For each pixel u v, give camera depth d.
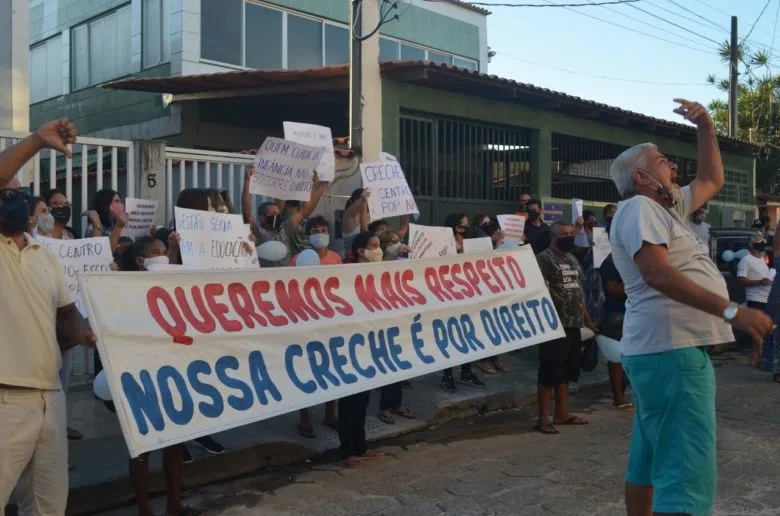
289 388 5.24
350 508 5.20
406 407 7.82
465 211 12.23
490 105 12.42
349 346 5.78
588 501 5.24
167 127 14.71
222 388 4.84
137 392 4.37
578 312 7.45
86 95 17.45
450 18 20.52
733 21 23.12
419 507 5.19
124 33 16.38
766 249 12.76
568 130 14.09
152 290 4.65
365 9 10.40
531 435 7.20
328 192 9.94
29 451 3.78
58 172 11.73
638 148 3.77
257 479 5.93
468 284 6.84
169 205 8.55
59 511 3.95
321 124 14.52
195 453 5.85
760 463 6.04
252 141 15.15
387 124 10.77
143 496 4.89
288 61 16.64
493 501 5.27
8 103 9.35
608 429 7.38
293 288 5.56
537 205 10.72
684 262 3.49
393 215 8.41
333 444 6.77
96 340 4.24
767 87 31.83
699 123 4.13
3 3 9.32
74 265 5.78
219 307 5.02
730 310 3.10
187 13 14.87
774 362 9.52
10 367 3.69
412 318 6.28
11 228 3.79
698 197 4.02
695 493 3.36
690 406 3.39
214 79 11.92
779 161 28.91
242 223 6.37
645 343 3.49
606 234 9.80
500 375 9.43
